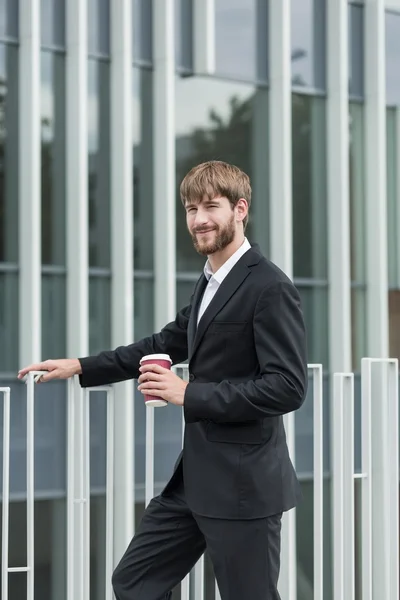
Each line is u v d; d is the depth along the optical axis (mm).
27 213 17719
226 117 19859
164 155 19000
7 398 5070
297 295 4535
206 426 4574
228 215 4594
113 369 5207
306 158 20859
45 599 17406
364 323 21562
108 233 18656
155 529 4895
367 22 21453
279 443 4633
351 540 5898
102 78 18703
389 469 6113
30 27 17719
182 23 19359
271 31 20281
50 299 18078
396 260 22016
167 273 18875
